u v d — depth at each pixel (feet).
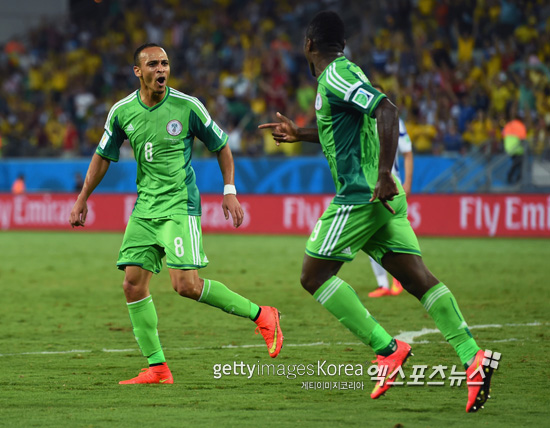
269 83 192.03
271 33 213.05
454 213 137.18
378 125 34.53
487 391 33.86
